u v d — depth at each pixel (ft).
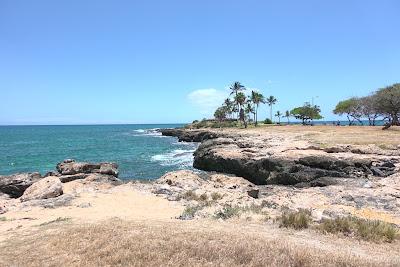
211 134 327.88
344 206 74.02
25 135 551.59
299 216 49.44
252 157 146.20
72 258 35.78
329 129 281.74
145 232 40.19
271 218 52.70
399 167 117.70
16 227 54.29
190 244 35.78
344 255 34.27
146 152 259.19
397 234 45.60
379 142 162.40
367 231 45.34
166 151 265.95
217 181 108.06
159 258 33.37
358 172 116.16
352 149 144.15
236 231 42.91
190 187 93.30
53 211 66.59
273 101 495.82
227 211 56.65
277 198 82.07
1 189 103.24
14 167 191.01
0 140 418.92
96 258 34.81
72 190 93.76
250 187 101.86
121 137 471.62
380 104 270.67
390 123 279.69
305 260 32.09
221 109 558.56
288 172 121.80
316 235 45.03
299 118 471.62
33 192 86.79
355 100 365.40
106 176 125.90
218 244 35.83
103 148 297.12
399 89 264.11
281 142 188.96
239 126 429.38
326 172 116.67
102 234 40.63
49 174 129.80
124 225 44.04
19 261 35.94
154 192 85.30
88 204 71.82
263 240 37.70
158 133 580.30
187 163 196.95
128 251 35.04
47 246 39.40
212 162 163.12
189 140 374.22
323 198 81.35
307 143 173.17
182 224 46.44
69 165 138.82
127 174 159.02
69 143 362.12
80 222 51.93
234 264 31.94
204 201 74.38
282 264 31.58
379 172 113.70
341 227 46.93
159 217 59.11
